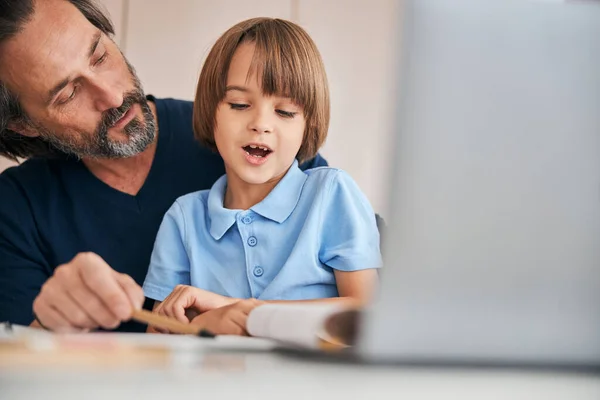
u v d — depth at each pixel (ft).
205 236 3.92
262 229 3.80
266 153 3.77
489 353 1.28
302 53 3.82
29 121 3.95
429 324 1.27
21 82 3.74
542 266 1.29
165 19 7.49
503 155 1.30
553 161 1.30
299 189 3.92
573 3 1.31
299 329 1.89
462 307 1.28
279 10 7.77
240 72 3.72
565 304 1.30
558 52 1.30
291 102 3.76
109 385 1.05
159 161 4.31
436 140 1.29
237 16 7.65
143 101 4.03
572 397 1.21
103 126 3.86
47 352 1.39
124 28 7.40
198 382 1.09
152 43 7.47
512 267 1.28
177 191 4.28
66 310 2.47
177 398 1.07
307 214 3.84
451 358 1.27
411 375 1.22
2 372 1.09
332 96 7.94
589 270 1.30
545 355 1.29
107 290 2.38
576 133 1.30
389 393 1.16
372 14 7.99
